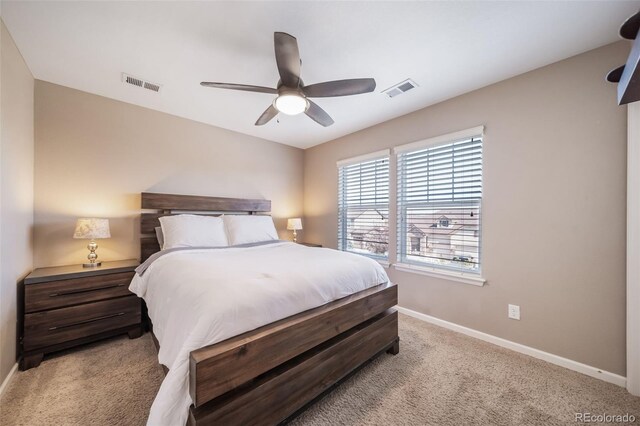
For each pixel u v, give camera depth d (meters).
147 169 2.87
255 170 3.84
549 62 1.96
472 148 2.43
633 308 1.59
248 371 1.17
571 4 1.44
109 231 2.46
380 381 1.71
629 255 1.61
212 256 2.20
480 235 2.37
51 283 1.97
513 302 2.14
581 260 1.84
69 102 2.42
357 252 3.58
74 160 2.44
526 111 2.08
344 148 3.76
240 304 1.24
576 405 1.50
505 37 1.71
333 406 1.48
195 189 3.23
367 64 2.02
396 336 2.05
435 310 2.65
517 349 2.10
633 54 1.16
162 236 2.72
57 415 1.39
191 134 3.20
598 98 1.77
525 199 2.08
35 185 2.25
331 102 2.66
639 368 1.56
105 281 2.21
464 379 1.73
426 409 1.47
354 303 1.73
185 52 1.89
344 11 1.51
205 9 1.49
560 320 1.92
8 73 1.67
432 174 2.73
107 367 1.86
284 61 1.51
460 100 2.48
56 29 1.65
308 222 4.39
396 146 3.04
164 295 1.60
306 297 1.52
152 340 2.28
